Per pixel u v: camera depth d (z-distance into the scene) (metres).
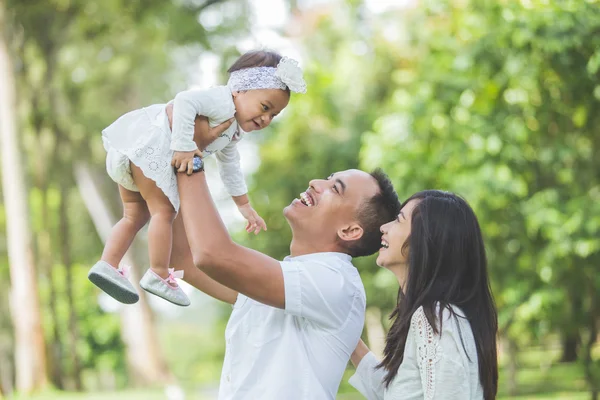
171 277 4.30
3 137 21.94
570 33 10.66
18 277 22.06
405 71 19.30
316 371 4.11
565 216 11.90
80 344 36.22
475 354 3.93
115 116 25.25
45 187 26.95
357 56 23.50
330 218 4.43
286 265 4.07
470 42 12.31
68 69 24.94
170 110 4.26
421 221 4.11
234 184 4.75
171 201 4.17
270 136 24.52
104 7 22.92
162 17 23.12
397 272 4.35
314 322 4.12
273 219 24.38
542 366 21.00
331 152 23.02
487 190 12.15
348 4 24.41
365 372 4.70
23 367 22.08
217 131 4.27
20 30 23.98
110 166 4.24
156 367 27.86
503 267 12.95
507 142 12.17
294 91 4.36
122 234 4.41
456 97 12.80
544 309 12.62
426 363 3.87
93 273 4.24
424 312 3.93
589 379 13.66
